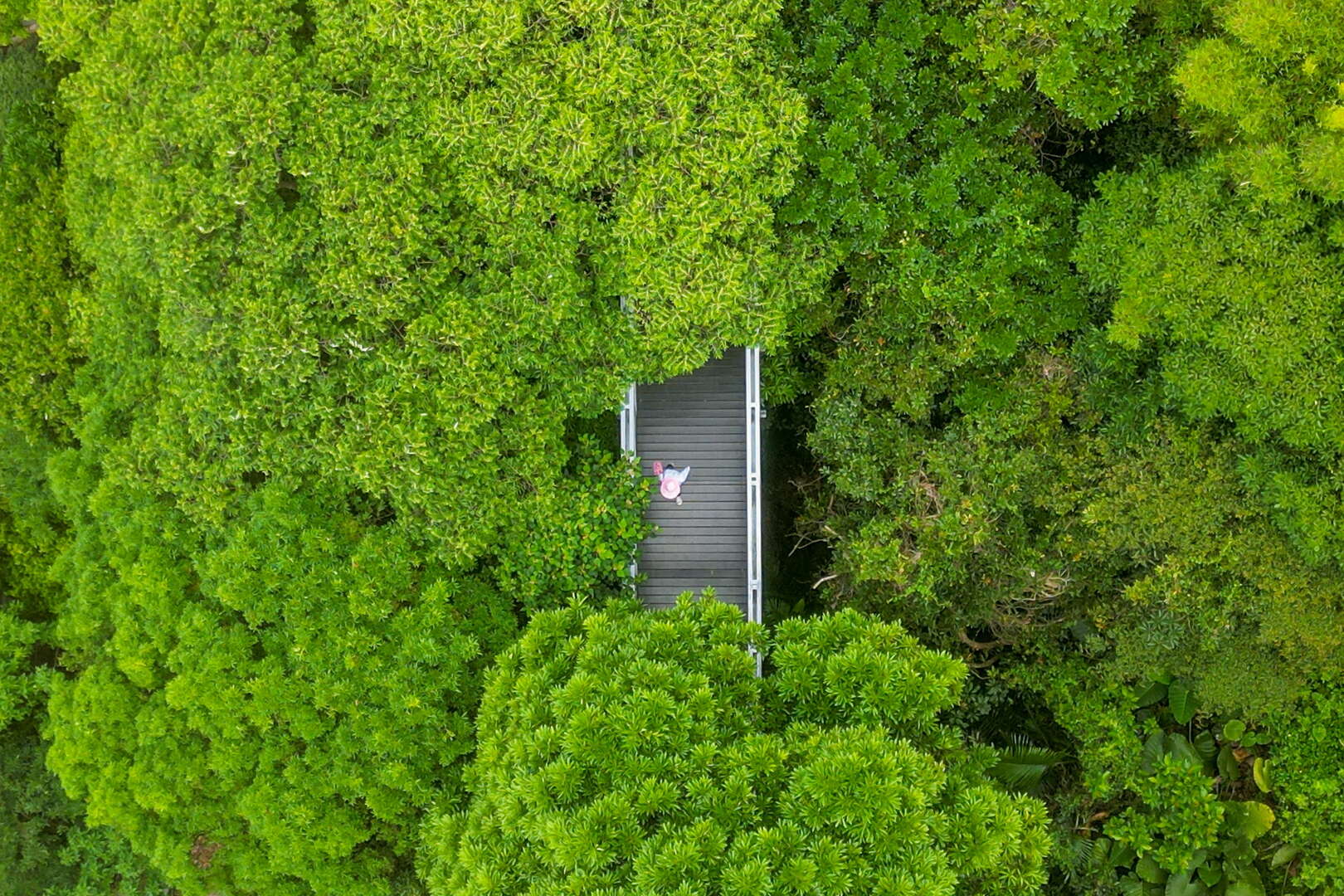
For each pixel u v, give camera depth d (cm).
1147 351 1097
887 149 1157
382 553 1139
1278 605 1008
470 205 1094
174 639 1184
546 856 785
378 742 1088
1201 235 957
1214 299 948
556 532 1202
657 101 1017
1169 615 1122
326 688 1102
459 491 1111
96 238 1195
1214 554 1055
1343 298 898
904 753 802
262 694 1095
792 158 1052
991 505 1184
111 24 1091
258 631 1148
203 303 1038
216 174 1005
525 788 803
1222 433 1077
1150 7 1023
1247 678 1087
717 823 769
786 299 1158
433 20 986
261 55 1049
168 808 1159
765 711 953
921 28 1099
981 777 957
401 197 1024
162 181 1026
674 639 941
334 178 1025
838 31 1114
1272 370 917
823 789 758
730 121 1017
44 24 1160
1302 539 965
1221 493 1038
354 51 1043
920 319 1198
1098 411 1171
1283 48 870
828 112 1119
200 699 1104
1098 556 1163
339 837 1108
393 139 1041
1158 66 1052
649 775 807
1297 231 937
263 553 1116
